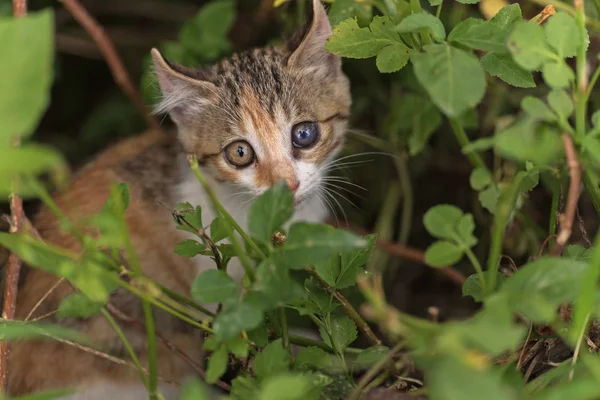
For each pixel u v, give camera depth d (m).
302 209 0.65
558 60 0.52
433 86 0.51
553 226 0.57
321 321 0.56
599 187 0.57
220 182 0.64
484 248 0.68
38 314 0.61
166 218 0.64
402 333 0.50
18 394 0.61
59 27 0.77
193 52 0.71
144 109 0.71
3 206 0.69
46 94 0.46
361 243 0.51
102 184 0.65
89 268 0.51
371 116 0.73
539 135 0.53
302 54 0.64
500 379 0.51
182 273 0.64
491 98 0.67
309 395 0.52
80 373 0.61
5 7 0.70
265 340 0.54
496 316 0.48
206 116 0.64
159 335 0.58
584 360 0.51
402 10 0.58
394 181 0.71
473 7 0.68
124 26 0.79
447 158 0.72
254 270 0.54
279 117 0.63
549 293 0.49
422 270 0.71
